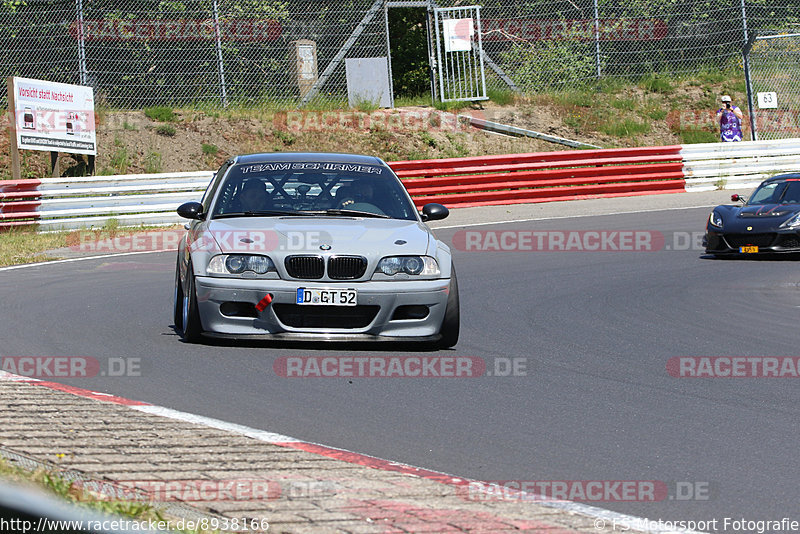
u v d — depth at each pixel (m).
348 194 29.95
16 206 61.00
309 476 15.43
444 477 16.11
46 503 7.19
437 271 27.33
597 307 37.03
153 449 16.45
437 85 97.94
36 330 28.97
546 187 75.00
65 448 16.16
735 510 15.13
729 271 47.66
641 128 97.12
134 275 43.12
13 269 44.72
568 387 24.03
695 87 103.12
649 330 32.66
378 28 95.69
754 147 82.38
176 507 13.58
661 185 78.56
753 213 51.44
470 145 90.31
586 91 101.06
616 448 18.72
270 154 32.16
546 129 94.56
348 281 26.39
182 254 29.41
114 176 64.19
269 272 26.17
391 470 16.30
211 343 27.50
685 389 24.23
